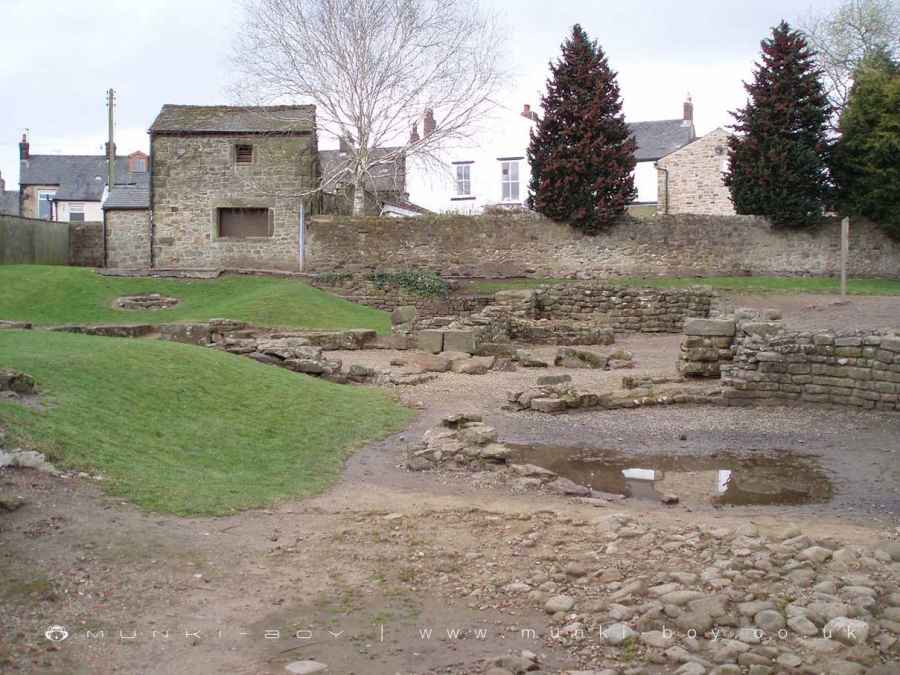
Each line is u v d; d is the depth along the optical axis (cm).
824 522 809
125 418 1030
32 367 1114
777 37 3425
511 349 2111
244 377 1385
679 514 841
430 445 1071
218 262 3544
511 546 716
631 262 3456
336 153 4866
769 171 3400
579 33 3494
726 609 573
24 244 3575
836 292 2966
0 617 539
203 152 3516
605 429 1299
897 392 1391
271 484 915
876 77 3425
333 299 3069
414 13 3503
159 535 703
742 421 1352
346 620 571
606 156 3428
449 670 506
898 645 530
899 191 3284
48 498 743
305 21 3600
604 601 594
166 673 493
